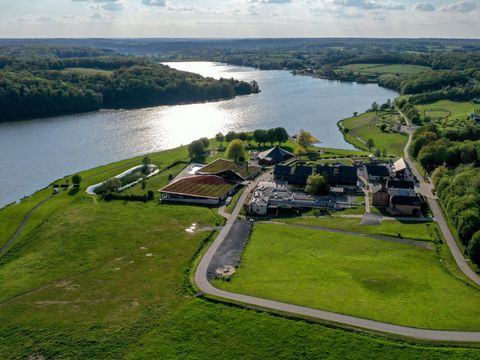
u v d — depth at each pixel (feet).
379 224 395.96
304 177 510.17
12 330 255.91
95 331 252.01
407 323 244.83
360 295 274.36
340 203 448.24
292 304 266.16
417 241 358.23
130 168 574.56
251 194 481.87
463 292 277.23
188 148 624.59
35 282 308.60
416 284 286.87
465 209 363.97
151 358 230.48
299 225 399.24
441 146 552.82
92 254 346.95
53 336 249.55
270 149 625.41
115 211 434.71
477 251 308.19
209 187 485.97
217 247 354.33
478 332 236.22
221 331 247.29
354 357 223.51
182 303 273.95
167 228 393.50
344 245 351.87
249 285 290.97
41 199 471.21
